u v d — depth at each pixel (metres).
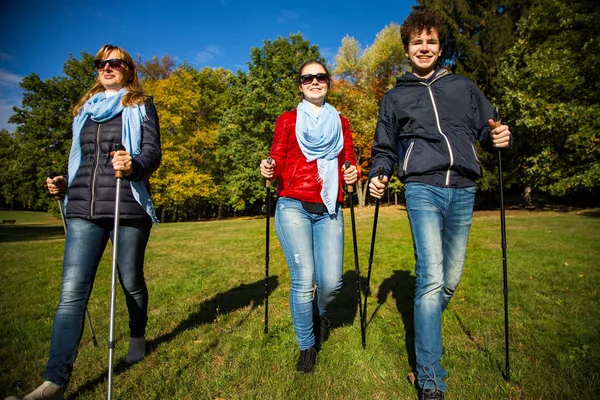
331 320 3.36
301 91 2.77
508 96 17.53
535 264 5.49
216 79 30.70
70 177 2.36
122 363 2.62
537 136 17.64
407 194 2.33
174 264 6.35
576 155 16.50
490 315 3.37
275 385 2.24
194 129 26.95
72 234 2.24
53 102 26.16
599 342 2.72
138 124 2.44
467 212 2.32
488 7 21.36
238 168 25.75
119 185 2.15
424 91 2.42
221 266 6.05
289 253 2.46
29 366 2.62
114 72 2.51
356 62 27.38
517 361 2.45
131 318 2.60
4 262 7.30
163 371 2.45
